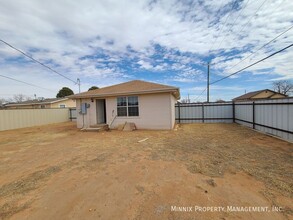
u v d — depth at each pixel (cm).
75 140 785
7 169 420
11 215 232
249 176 333
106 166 418
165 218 214
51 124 1669
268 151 502
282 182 303
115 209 237
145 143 667
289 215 213
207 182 313
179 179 330
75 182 331
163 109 1023
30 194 291
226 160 433
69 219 219
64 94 3353
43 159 496
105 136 870
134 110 1084
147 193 279
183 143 646
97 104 1196
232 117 1330
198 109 1402
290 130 620
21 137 924
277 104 702
